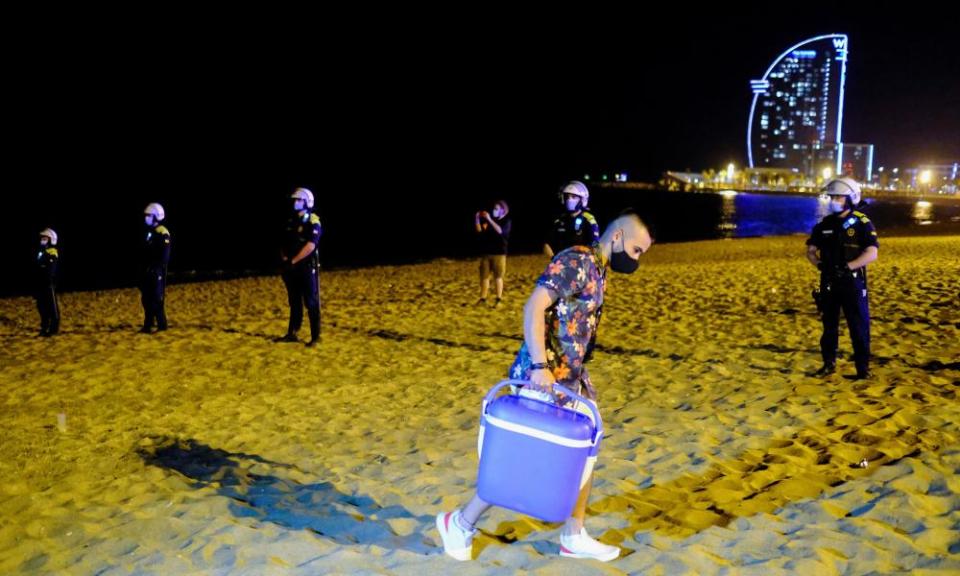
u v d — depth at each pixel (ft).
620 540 12.86
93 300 59.31
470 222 190.29
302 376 27.78
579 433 10.53
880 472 14.92
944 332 29.12
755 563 11.68
